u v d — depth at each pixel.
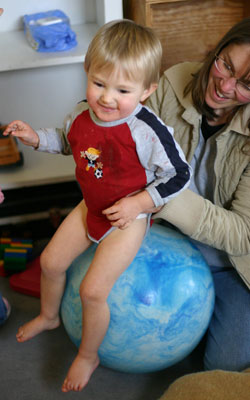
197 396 1.10
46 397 1.33
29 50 1.61
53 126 1.99
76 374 1.21
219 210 1.22
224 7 1.62
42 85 1.87
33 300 1.66
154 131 1.04
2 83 1.83
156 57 1.01
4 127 1.84
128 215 1.04
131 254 1.13
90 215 1.17
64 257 1.22
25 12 1.75
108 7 1.57
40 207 1.86
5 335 1.52
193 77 1.32
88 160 1.08
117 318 1.18
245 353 1.28
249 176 1.25
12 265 1.71
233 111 1.24
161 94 1.39
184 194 1.19
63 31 1.59
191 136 1.33
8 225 1.88
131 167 1.07
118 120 1.03
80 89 1.91
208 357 1.34
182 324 1.21
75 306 1.23
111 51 0.95
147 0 1.53
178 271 1.22
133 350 1.22
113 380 1.39
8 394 1.33
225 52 1.12
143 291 1.18
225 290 1.39
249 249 1.23
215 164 1.27
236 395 1.07
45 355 1.46
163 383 1.39
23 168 1.84
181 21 1.62
